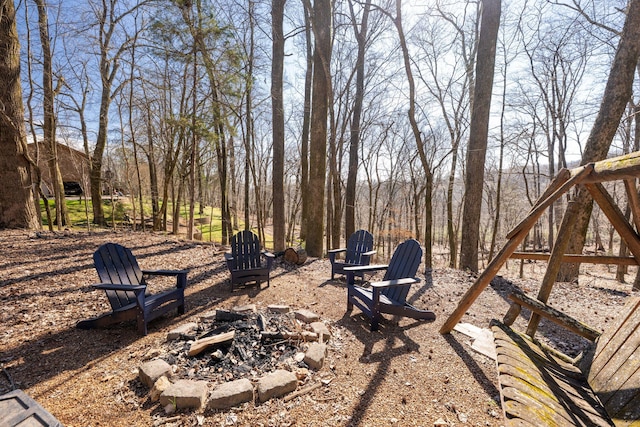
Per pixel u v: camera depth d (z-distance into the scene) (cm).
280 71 764
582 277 1028
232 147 1105
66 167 1551
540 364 185
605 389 166
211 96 866
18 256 496
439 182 1461
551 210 1243
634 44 429
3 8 693
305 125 1061
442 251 1875
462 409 189
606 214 213
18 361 227
